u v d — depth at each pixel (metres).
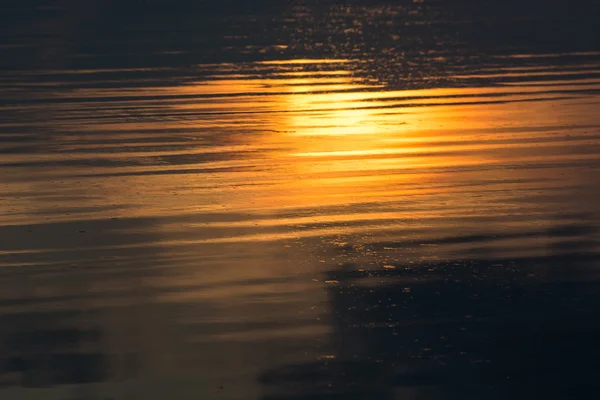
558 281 13.43
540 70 32.00
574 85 29.12
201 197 17.59
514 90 28.52
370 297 12.89
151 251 14.68
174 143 22.00
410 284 13.35
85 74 31.70
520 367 10.94
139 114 25.33
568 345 11.45
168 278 13.59
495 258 14.34
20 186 18.39
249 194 17.78
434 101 27.00
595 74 31.05
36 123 24.20
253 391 10.38
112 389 10.44
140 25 44.97
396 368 10.91
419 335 11.73
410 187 18.25
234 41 39.41
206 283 13.40
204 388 10.45
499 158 20.47
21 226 15.95
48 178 18.98
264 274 13.72
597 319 12.14
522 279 13.52
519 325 11.99
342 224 15.98
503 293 13.01
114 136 22.73
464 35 41.19
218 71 32.28
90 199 17.50
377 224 15.98
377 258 14.35
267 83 30.06
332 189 18.11
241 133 23.05
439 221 16.14
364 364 11.00
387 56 35.56
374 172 19.38
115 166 19.91
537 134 22.73
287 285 13.31
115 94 28.19
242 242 15.09
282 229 15.73
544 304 12.63
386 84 29.84
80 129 23.53
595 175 19.05
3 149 21.44
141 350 11.36
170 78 30.88
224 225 15.95
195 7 53.50
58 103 26.83
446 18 47.81
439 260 14.26
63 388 10.47
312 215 16.48
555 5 52.94
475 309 12.49
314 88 29.20
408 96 27.81
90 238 15.31
